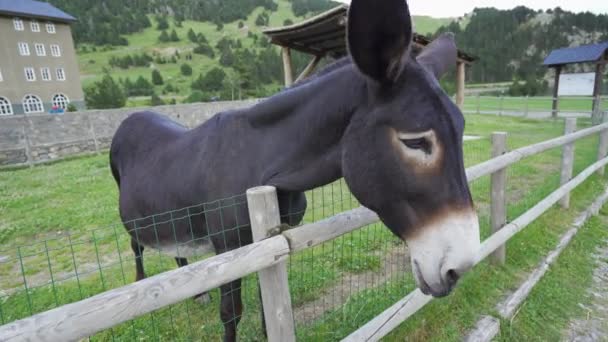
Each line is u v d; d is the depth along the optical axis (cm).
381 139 111
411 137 104
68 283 308
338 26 507
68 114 1070
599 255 342
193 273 105
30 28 3403
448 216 103
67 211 499
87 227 439
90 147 1132
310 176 141
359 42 101
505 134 281
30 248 391
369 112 116
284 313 138
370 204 119
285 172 145
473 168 235
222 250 164
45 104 3575
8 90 3322
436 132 103
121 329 241
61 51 3650
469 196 107
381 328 182
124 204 230
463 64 921
